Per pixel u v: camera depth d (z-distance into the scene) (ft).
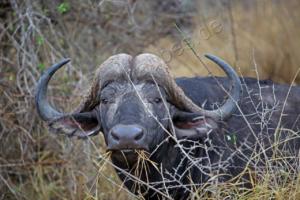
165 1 92.99
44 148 69.72
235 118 55.11
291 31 93.56
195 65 85.40
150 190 52.70
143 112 47.78
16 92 69.15
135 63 49.60
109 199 64.85
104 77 49.62
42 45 72.59
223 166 52.80
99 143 67.87
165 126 49.44
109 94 49.16
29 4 71.41
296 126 56.49
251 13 97.35
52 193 68.23
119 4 80.89
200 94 54.70
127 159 49.24
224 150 53.57
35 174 68.33
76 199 66.18
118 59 49.75
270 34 93.20
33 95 67.92
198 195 51.85
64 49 75.46
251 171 53.06
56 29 75.46
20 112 67.82
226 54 87.61
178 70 83.87
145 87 49.06
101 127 50.62
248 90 57.11
